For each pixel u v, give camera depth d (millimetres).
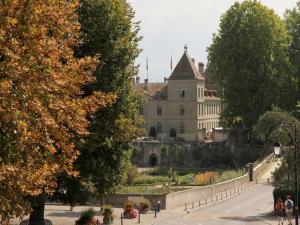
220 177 89125
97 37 41906
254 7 111125
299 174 55000
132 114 45031
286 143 56688
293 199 56125
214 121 159375
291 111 110688
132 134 42969
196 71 145625
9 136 22500
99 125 41500
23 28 23625
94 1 42219
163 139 138000
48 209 61906
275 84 109062
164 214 61094
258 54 109688
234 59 111562
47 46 24594
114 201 66875
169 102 145125
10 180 22094
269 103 108750
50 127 24844
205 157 121125
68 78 26938
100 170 43406
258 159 104688
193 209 65562
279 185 57250
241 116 110875
